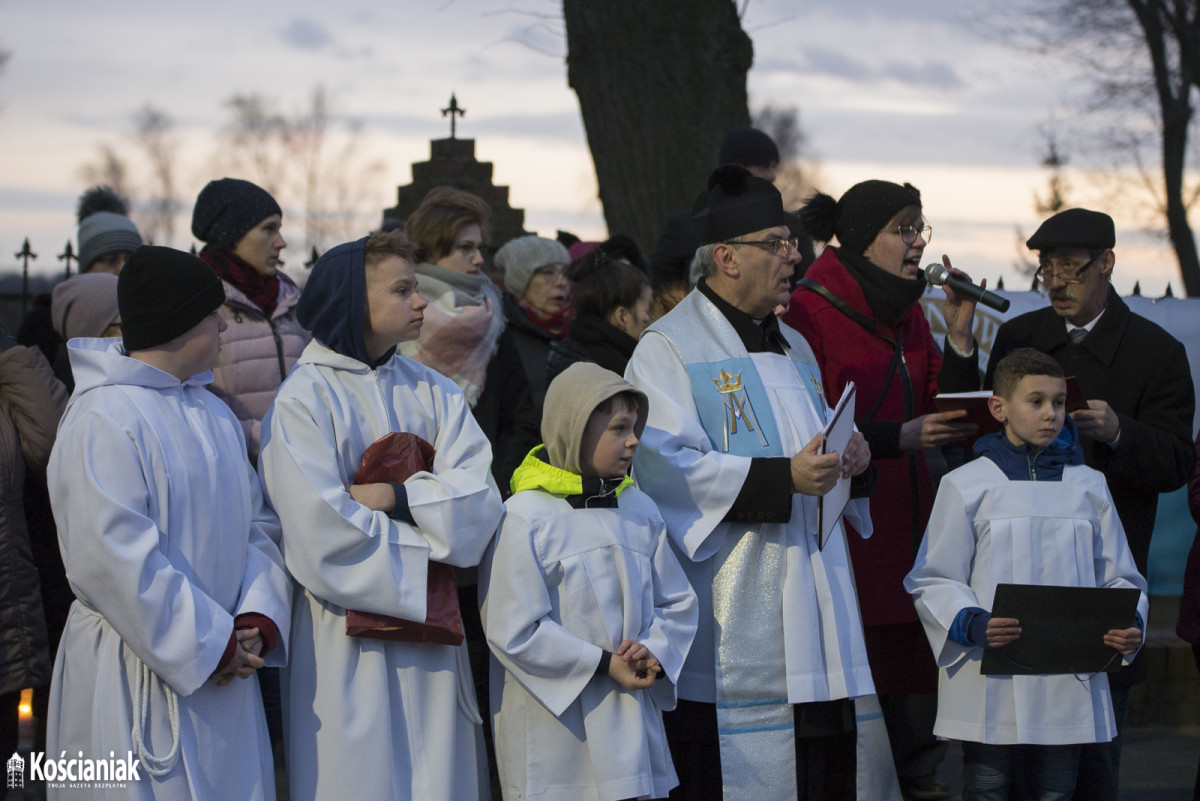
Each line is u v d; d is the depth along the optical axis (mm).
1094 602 3225
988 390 4008
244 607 2783
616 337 4215
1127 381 3771
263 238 3854
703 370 3357
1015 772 3416
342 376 3047
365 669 2875
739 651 3207
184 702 2689
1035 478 3393
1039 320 3945
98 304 3906
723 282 3434
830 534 3334
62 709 2732
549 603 2980
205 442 2834
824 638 3236
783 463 3123
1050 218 3844
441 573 2938
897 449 3555
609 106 8047
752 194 3367
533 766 2982
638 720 2977
